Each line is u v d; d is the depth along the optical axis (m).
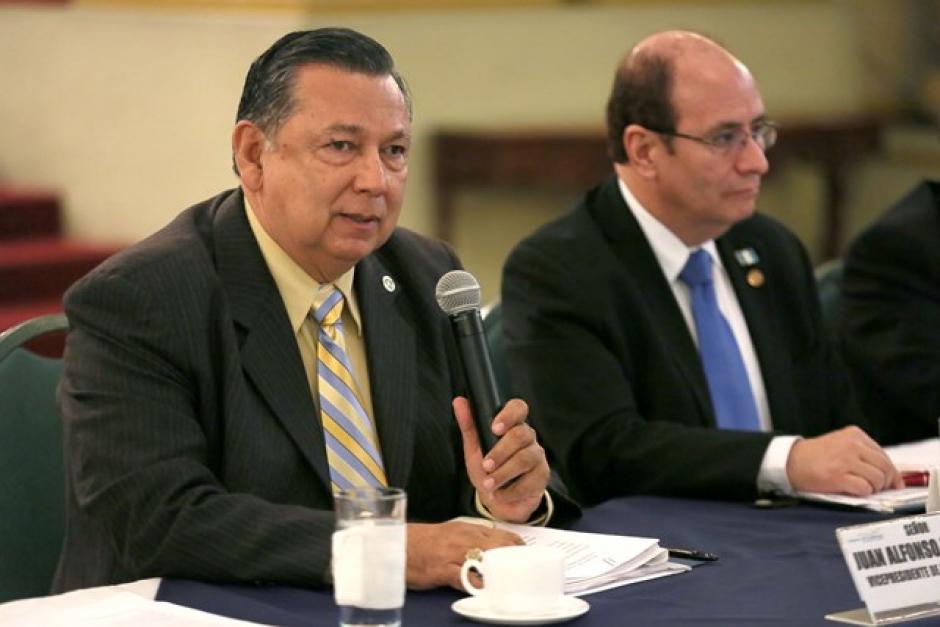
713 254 8.21
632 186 8.06
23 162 16.91
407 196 17.11
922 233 9.34
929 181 9.70
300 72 5.74
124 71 15.57
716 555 5.69
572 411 7.54
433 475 6.29
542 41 17.47
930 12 19.31
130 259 5.86
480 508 6.11
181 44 14.97
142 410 5.61
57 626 4.65
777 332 8.23
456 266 6.77
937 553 4.92
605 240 8.02
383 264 6.51
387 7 16.48
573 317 7.75
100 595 5.06
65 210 16.33
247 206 6.16
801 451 6.73
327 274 6.02
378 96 5.75
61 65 16.34
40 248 15.44
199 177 14.84
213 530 5.31
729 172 7.83
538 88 17.50
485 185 17.12
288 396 5.87
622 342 7.77
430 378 6.39
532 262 7.97
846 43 19.27
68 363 5.79
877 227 9.41
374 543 4.35
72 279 14.89
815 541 5.90
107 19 15.74
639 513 6.49
